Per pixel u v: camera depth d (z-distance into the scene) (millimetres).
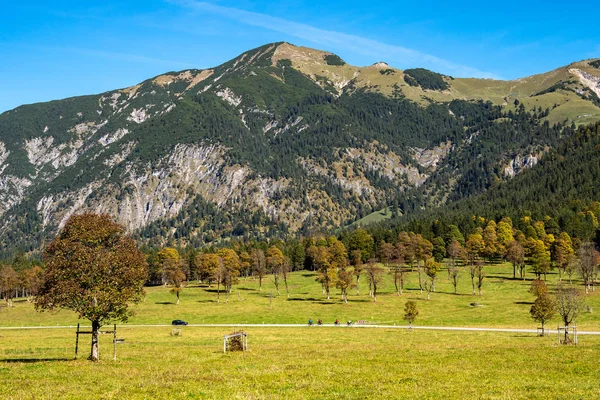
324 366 46438
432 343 69750
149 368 46375
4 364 49938
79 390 36531
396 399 33250
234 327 111688
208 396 34531
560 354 52875
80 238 52625
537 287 140500
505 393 34656
